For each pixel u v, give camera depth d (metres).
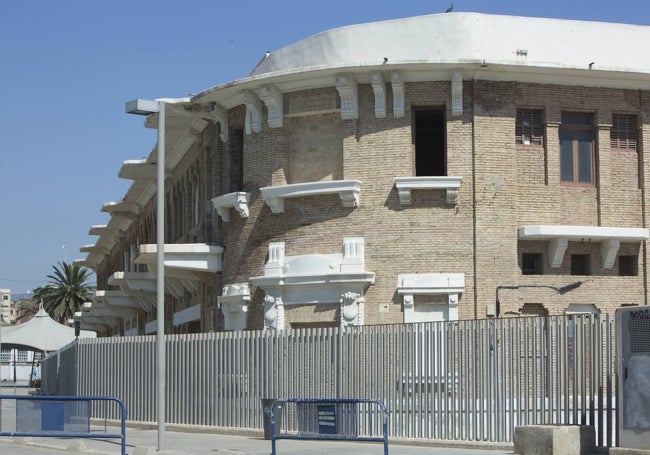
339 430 17.17
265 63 31.78
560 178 29.73
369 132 29.28
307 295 29.50
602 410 18.39
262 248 30.69
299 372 24.55
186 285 37.62
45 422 20.94
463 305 28.52
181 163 40.59
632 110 30.22
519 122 29.66
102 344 31.45
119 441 23.98
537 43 29.59
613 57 30.09
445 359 21.45
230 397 26.41
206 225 34.47
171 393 28.20
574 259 30.12
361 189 29.20
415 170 29.23
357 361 23.17
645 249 30.06
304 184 29.44
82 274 106.56
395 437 21.88
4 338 60.75
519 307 28.78
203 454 19.94
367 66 28.50
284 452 19.98
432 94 29.12
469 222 28.80
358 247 28.98
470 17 29.23
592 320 18.84
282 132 30.30
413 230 28.81
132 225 56.53
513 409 20.17
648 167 30.27
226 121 32.53
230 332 26.59
